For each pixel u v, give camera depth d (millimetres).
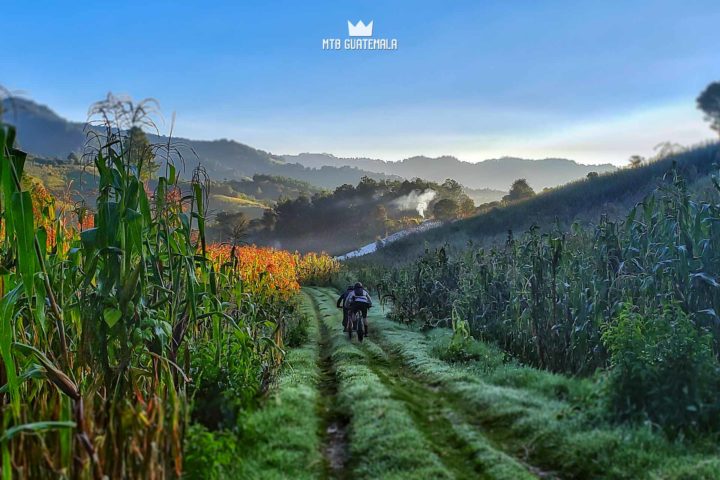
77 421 4332
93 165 5887
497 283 15133
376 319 20375
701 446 6082
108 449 4516
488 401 8469
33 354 5000
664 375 6812
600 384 7879
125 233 5930
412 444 6672
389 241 82938
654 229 10297
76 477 4328
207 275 7824
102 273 5750
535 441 6836
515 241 15812
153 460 4539
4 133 4250
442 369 11031
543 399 8328
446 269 19422
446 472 5926
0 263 5441
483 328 14344
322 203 170875
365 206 167750
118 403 4844
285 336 14906
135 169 6039
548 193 62656
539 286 11438
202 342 8977
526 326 12297
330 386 10555
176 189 7113
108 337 5957
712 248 8852
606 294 10477
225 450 5941
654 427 6602
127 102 5527
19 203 4641
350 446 7051
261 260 22953
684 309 8727
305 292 34531
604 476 5727
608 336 7785
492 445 6941
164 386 6645
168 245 6797
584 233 13203
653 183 39875
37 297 5324
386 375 11125
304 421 7738
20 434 4582
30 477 4379
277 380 9922
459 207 145750
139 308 5957
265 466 6273
